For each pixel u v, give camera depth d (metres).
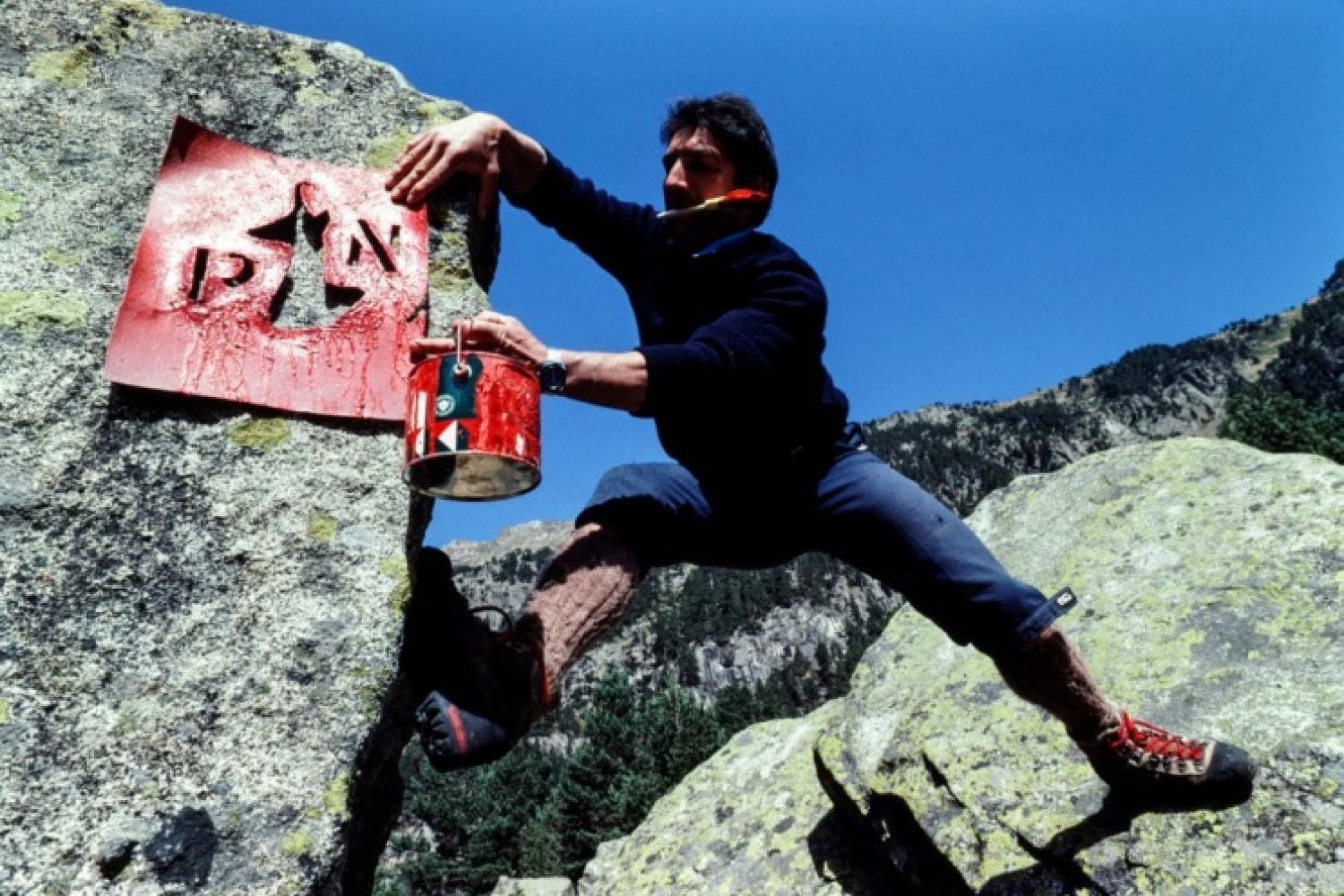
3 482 1.89
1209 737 3.11
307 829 1.78
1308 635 3.35
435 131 2.45
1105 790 3.12
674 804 5.57
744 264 2.12
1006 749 3.47
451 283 2.40
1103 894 2.85
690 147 2.28
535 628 1.92
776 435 2.17
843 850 4.21
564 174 2.48
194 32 2.53
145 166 2.31
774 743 5.61
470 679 1.76
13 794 1.65
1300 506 3.92
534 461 1.75
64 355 2.04
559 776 53.31
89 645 1.81
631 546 2.13
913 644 4.54
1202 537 4.03
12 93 2.29
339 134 2.50
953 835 3.30
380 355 2.22
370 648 1.97
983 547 2.38
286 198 2.31
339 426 2.16
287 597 1.96
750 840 4.70
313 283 2.27
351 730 1.89
